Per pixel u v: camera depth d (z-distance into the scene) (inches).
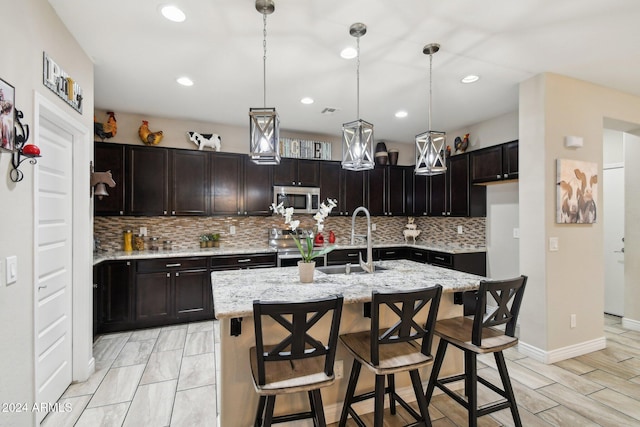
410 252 193.6
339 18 79.7
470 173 164.9
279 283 85.9
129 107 146.1
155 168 151.7
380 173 203.2
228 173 166.9
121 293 136.6
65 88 81.6
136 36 87.8
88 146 97.3
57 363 86.4
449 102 138.7
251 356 65.6
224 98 135.1
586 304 117.2
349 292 76.7
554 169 110.4
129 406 84.0
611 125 131.6
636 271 143.1
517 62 102.7
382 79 115.9
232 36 88.0
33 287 66.5
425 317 90.4
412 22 81.2
